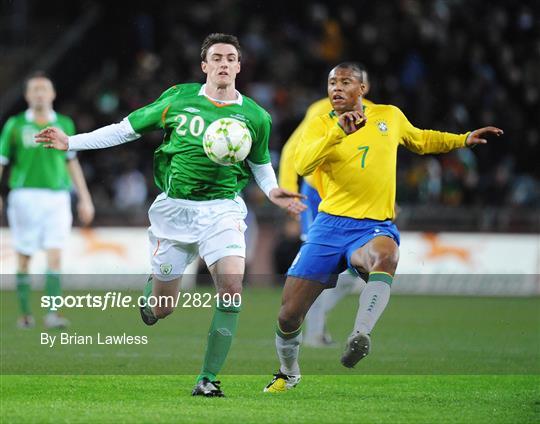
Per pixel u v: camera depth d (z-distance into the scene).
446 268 66.50
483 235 67.12
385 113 28.00
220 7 91.19
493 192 76.25
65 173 43.75
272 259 68.50
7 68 95.50
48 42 98.50
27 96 43.75
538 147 84.25
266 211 69.38
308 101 84.19
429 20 91.62
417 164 76.44
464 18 92.94
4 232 63.88
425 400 26.02
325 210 27.61
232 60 26.03
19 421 21.81
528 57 93.38
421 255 66.56
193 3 92.31
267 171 26.94
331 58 90.12
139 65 88.38
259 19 92.50
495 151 83.44
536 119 91.56
